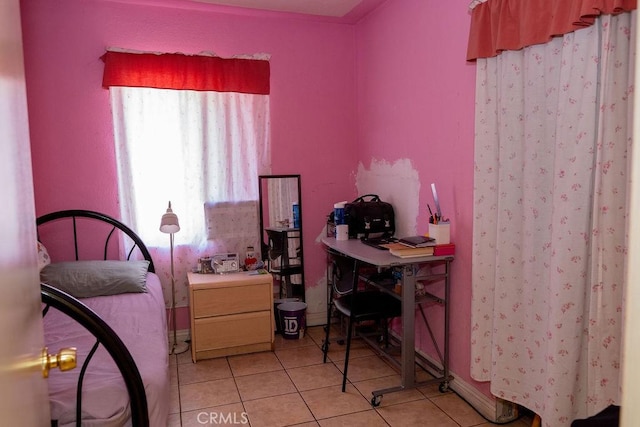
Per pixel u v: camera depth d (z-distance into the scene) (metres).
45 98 3.15
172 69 3.28
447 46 2.68
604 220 1.73
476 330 2.38
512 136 2.16
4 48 0.72
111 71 3.15
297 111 3.74
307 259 3.86
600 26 1.71
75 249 3.27
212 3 3.30
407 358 2.62
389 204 3.36
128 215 3.30
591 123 1.74
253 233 3.63
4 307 0.64
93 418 1.56
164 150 3.36
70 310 1.50
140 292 2.86
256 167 3.61
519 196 2.17
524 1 2.02
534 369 2.10
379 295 3.00
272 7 3.39
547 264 2.02
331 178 3.88
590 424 1.40
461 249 2.64
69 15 3.15
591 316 1.79
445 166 2.76
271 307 3.30
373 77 3.59
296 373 2.97
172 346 3.39
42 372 0.90
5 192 0.68
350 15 3.60
